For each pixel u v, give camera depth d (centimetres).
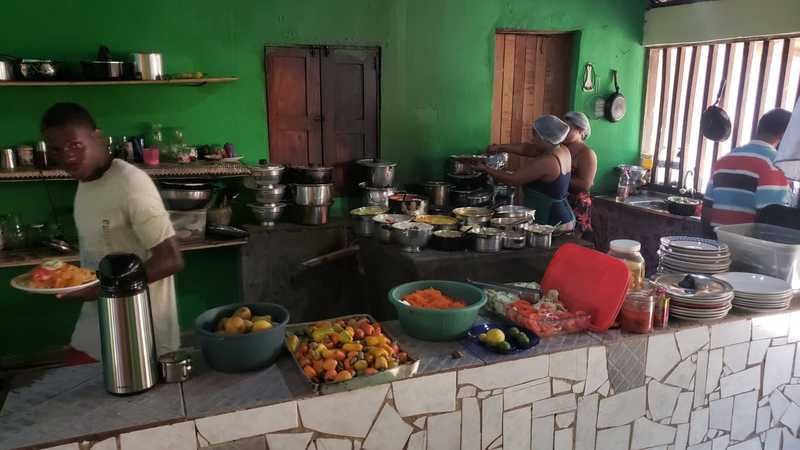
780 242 258
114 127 364
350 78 412
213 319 176
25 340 366
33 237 351
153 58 346
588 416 192
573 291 210
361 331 181
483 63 443
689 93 466
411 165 439
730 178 295
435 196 407
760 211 278
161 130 372
